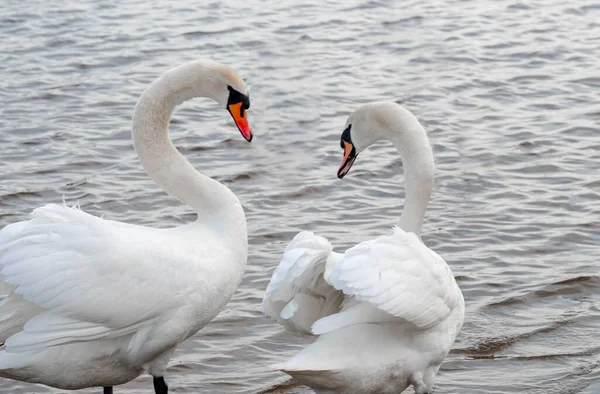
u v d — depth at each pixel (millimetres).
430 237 14531
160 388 9484
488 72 22922
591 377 10867
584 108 20344
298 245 8578
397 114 10312
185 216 15125
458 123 19531
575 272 13352
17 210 15156
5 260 8727
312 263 8523
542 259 13859
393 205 15766
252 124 19438
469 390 10648
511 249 14141
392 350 8773
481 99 21047
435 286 8820
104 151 17672
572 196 15977
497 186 16484
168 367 11141
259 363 11273
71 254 8828
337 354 8438
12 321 9016
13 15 26922
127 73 22406
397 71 23047
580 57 24062
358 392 8688
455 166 17344
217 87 10172
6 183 16109
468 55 24203
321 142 18531
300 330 9000
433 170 10273
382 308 8344
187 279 9188
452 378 10930
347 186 16469
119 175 16656
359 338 8633
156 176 10023
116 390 10867
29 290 8703
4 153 17484
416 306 8594
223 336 11820
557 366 11148
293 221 15094
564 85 21922
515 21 27312
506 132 18984
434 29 26531
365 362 8562
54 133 18469
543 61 23766
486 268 13570
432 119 19750
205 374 11023
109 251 8945
